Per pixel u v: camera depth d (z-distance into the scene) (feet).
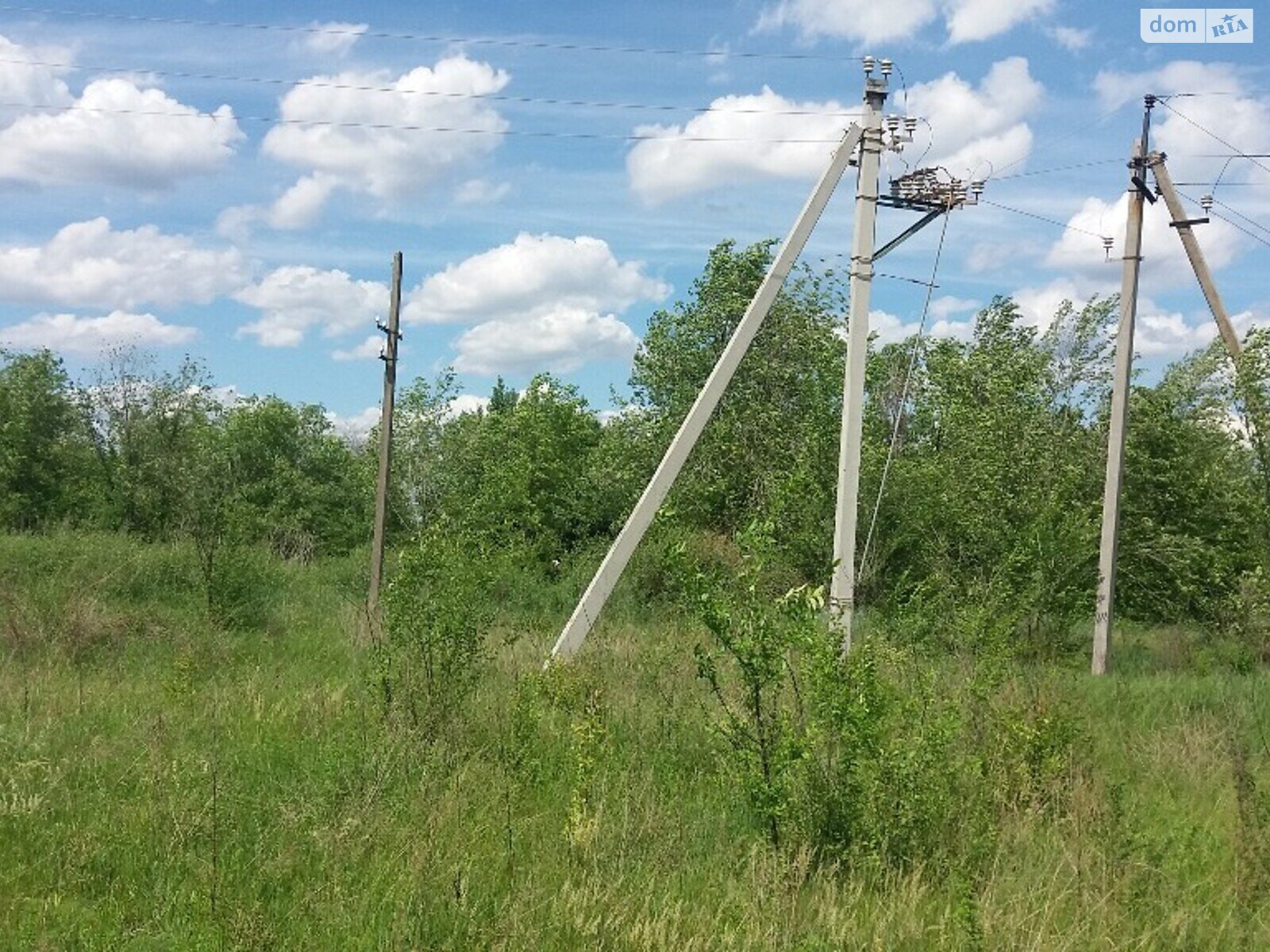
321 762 24.97
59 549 56.39
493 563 31.01
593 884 18.75
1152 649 58.90
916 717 23.20
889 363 90.53
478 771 25.07
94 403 101.55
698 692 31.22
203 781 23.45
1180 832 23.38
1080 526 47.75
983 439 58.75
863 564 42.70
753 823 22.25
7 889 18.35
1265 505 47.50
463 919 17.26
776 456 79.46
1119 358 52.08
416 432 106.42
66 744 25.90
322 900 18.11
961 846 20.88
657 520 23.44
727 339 88.33
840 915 18.03
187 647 41.86
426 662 29.14
